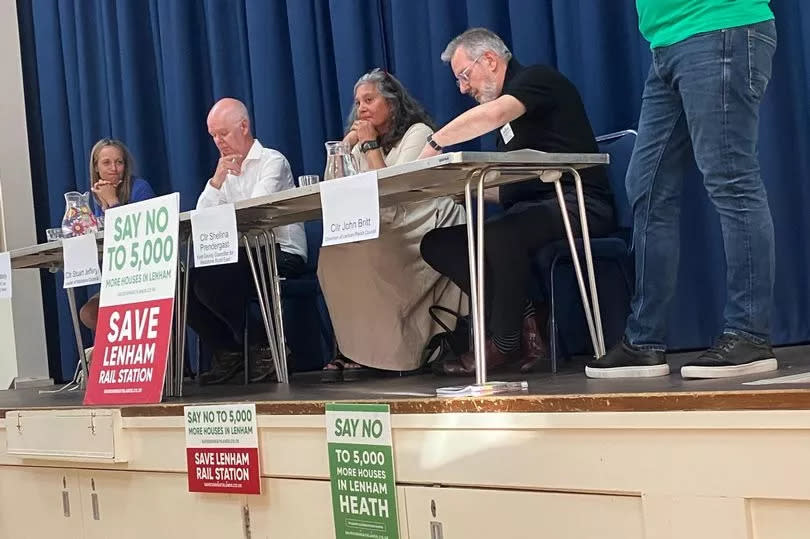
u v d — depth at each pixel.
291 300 3.66
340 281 2.99
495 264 2.41
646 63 3.00
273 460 2.00
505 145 2.58
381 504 1.79
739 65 1.77
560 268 2.91
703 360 1.79
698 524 1.40
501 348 2.47
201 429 2.12
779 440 1.32
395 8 3.51
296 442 1.96
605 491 1.51
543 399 1.56
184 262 2.64
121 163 3.62
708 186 1.83
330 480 1.89
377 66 3.65
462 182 2.15
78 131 4.52
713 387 1.48
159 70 4.28
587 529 1.53
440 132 2.42
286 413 1.96
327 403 1.88
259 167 3.35
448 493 1.70
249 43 3.92
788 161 2.79
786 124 2.78
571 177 2.49
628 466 1.47
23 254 2.92
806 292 2.80
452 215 3.04
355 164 2.67
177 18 4.12
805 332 2.80
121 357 2.40
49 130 4.59
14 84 4.62
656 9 1.90
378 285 2.92
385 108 3.00
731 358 1.76
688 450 1.41
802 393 1.29
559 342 2.93
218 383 3.22
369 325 2.96
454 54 2.67
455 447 1.69
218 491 2.08
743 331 1.79
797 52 2.77
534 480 1.59
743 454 1.35
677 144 1.97
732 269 1.81
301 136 3.81
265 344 3.24
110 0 4.37
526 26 3.19
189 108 4.13
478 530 1.67
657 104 1.97
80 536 2.49
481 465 1.66
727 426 1.36
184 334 2.58
